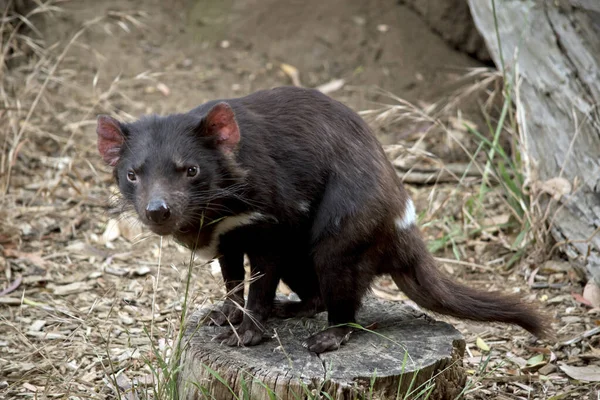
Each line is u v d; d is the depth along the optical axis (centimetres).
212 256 687
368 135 685
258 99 678
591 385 740
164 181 611
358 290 667
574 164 927
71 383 738
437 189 1134
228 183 627
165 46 1428
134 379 741
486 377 754
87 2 1462
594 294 877
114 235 1044
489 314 696
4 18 1276
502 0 1048
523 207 986
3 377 754
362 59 1400
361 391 596
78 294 916
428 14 1417
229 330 674
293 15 1458
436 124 1083
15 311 876
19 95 1261
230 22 1458
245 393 602
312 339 656
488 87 1341
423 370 621
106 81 1352
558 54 961
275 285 665
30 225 1052
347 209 650
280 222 645
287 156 650
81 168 1184
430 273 698
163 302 897
